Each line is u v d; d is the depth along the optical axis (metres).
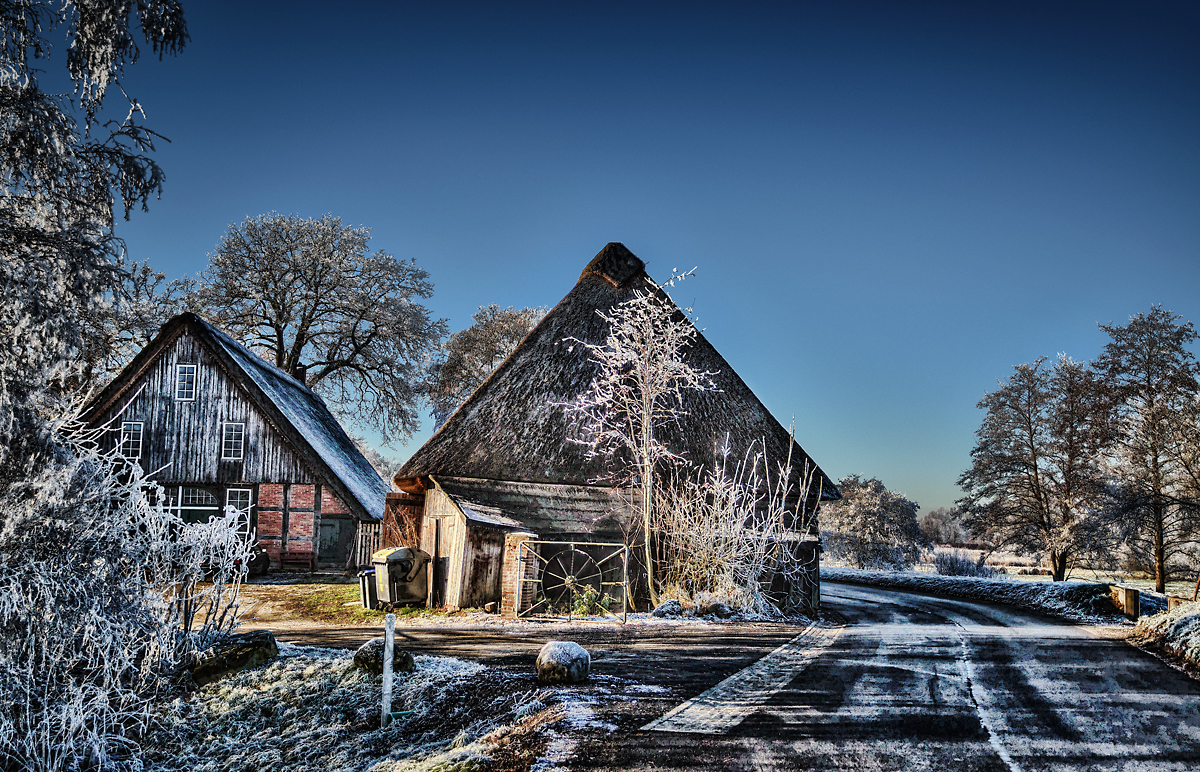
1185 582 33.06
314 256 38.59
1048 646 10.43
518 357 19.70
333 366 41.09
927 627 13.04
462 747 5.62
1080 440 33.19
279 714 7.18
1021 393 35.69
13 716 6.39
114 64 7.69
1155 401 28.58
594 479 17.59
